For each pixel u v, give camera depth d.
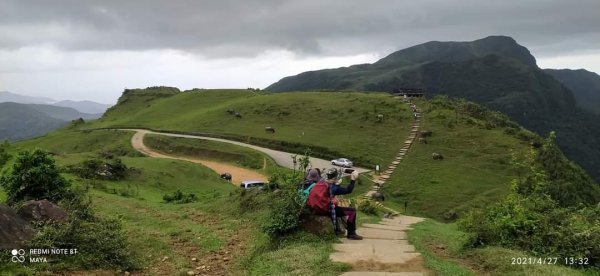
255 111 92.31
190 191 38.50
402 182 54.47
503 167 58.41
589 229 10.87
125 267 10.10
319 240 11.05
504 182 54.09
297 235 11.33
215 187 42.53
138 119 109.62
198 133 84.38
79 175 34.41
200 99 123.00
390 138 70.50
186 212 19.56
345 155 65.00
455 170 57.69
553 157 58.31
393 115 79.75
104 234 10.89
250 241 12.60
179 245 12.61
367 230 14.32
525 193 14.24
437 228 19.30
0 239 9.12
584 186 56.09
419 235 14.22
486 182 54.06
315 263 9.16
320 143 70.50
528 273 8.73
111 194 28.73
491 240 11.55
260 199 17.31
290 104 93.44
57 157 41.53
